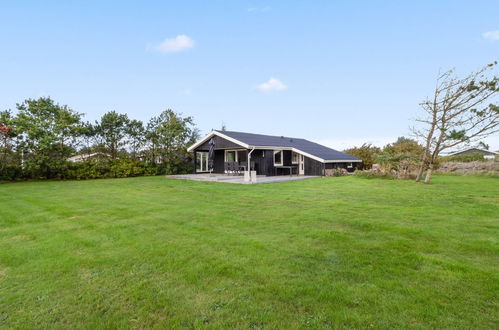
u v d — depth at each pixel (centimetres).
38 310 249
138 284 293
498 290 261
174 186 1255
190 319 230
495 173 1667
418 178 1357
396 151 2189
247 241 423
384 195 898
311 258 353
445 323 214
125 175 1956
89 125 1952
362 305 242
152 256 371
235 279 299
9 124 1501
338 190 1045
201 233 473
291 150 1992
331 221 539
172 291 277
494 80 1121
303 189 1087
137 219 588
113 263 350
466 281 281
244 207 702
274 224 524
